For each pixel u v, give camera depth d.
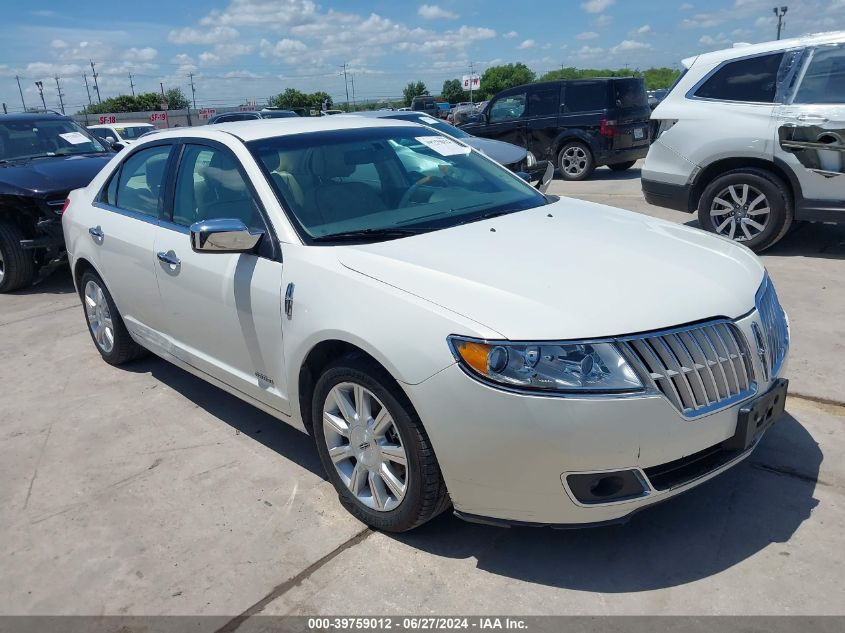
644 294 2.68
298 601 2.69
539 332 2.48
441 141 4.32
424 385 2.60
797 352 4.53
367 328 2.77
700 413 2.54
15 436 4.21
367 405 2.94
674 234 3.42
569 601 2.60
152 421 4.30
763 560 2.74
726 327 2.69
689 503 3.12
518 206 3.81
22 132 8.47
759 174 6.63
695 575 2.69
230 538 3.10
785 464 3.35
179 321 4.02
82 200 5.08
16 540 3.20
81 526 3.27
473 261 2.94
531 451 2.47
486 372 2.48
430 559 2.88
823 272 6.18
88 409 4.53
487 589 2.69
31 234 7.44
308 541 3.04
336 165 3.74
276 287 3.23
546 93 13.93
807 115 6.25
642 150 14.09
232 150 3.71
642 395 2.43
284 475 3.59
